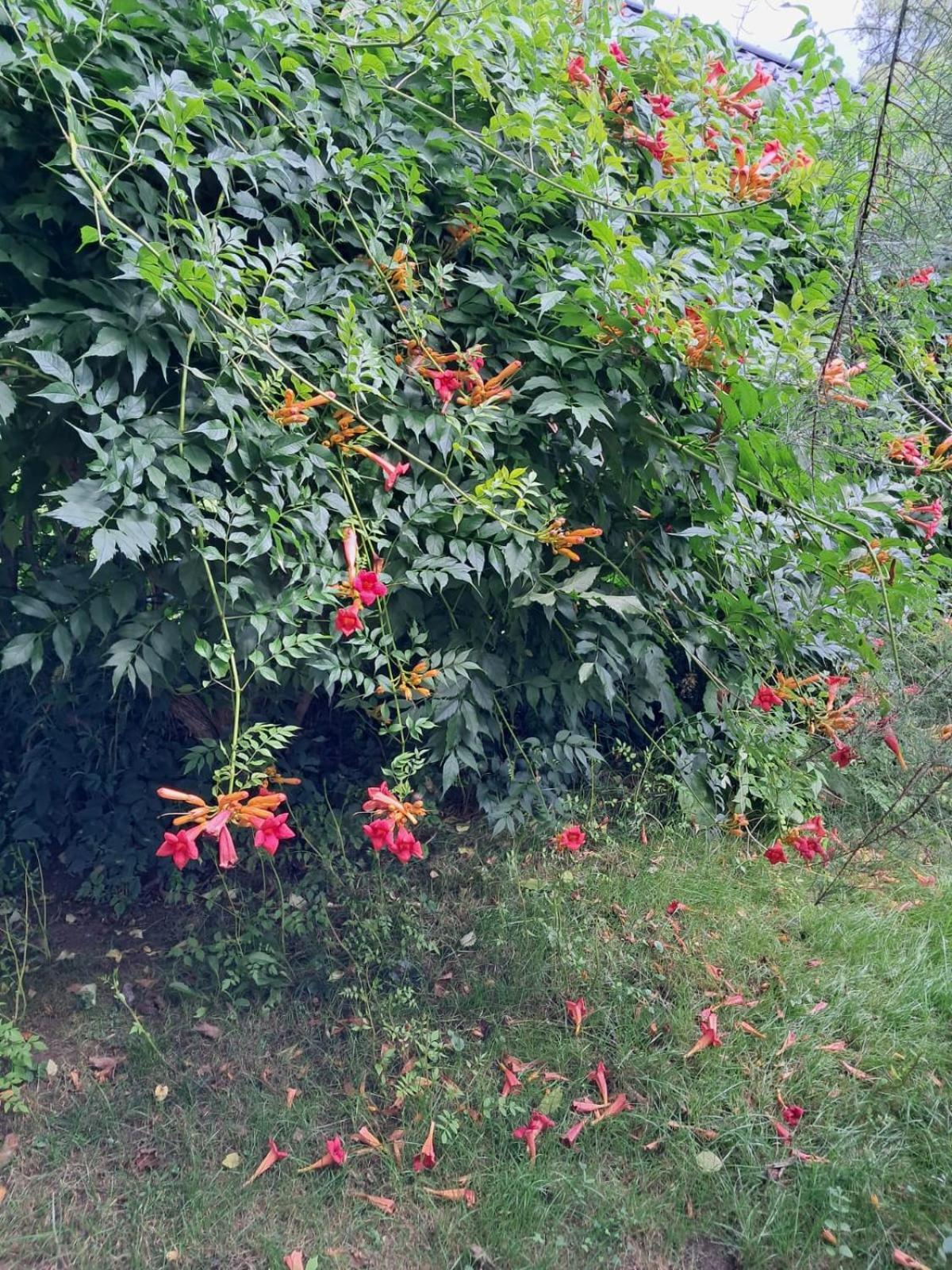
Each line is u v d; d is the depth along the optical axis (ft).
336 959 9.17
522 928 9.36
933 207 8.64
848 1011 8.47
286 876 10.32
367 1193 7.04
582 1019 8.42
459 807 11.69
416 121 9.09
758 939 9.37
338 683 10.37
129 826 10.29
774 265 12.66
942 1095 7.61
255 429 7.12
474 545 8.23
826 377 9.62
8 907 10.02
